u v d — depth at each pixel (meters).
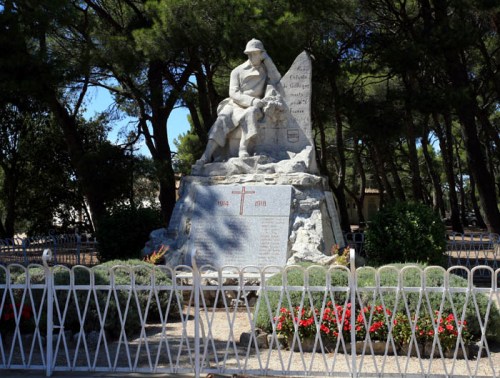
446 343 6.75
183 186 11.97
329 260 10.09
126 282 8.28
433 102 18.16
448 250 15.36
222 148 12.17
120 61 17.03
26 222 31.42
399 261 11.89
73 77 16.70
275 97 11.83
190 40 16.64
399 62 18.14
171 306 8.95
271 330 7.43
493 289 5.77
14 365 6.30
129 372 6.17
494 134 27.61
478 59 25.94
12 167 26.27
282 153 11.84
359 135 25.38
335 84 21.67
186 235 11.24
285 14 15.98
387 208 12.41
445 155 30.95
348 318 6.96
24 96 18.44
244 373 5.89
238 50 16.25
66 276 8.12
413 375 5.72
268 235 10.66
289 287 5.94
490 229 20.66
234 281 9.85
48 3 15.62
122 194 21.34
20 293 7.89
